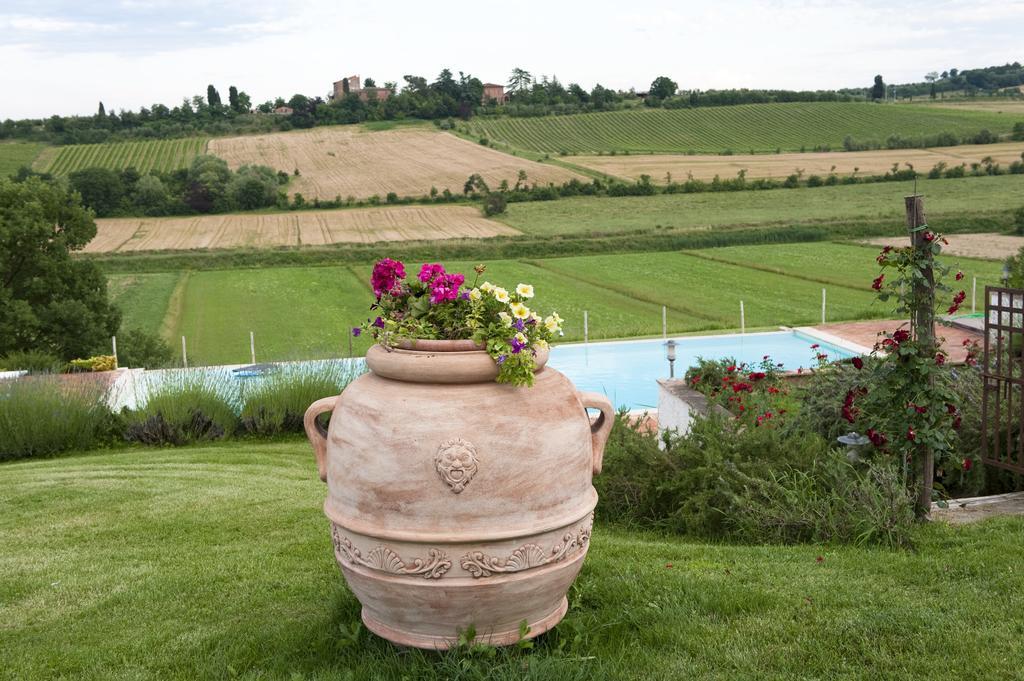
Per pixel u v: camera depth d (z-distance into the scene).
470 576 3.42
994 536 5.16
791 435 7.45
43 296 30.06
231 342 32.66
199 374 14.09
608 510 6.82
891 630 3.78
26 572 5.30
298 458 10.43
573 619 3.97
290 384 13.24
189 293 44.19
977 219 56.34
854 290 37.38
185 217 73.25
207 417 12.69
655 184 81.31
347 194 80.88
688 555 5.14
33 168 92.31
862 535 5.31
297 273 50.38
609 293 39.12
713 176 83.62
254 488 7.88
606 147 106.62
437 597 3.46
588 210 71.94
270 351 29.50
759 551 5.22
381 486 3.42
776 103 122.25
